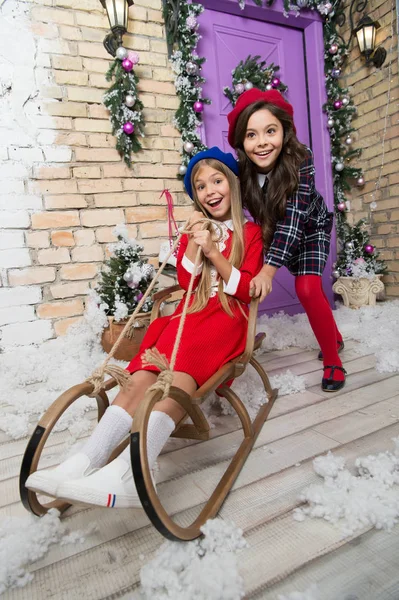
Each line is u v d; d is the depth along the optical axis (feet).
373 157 9.42
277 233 4.31
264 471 3.28
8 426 4.45
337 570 2.25
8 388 5.63
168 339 3.44
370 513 2.60
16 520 2.78
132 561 2.43
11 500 3.15
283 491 3.00
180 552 2.37
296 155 4.29
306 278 4.92
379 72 8.99
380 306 8.71
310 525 2.62
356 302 9.03
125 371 2.93
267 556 2.38
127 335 6.45
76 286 7.37
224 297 3.79
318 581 2.19
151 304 6.82
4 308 6.93
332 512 2.65
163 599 2.09
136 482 2.18
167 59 7.91
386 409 4.25
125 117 7.30
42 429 2.50
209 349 3.39
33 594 2.24
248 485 3.10
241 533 2.52
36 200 7.00
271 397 4.66
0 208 6.79
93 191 7.39
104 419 2.77
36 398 5.12
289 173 4.25
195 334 3.46
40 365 6.30
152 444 2.58
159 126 7.91
